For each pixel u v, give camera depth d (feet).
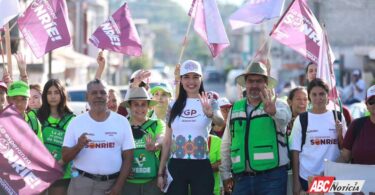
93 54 210.38
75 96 88.58
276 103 39.65
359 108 61.31
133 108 41.34
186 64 40.37
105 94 38.34
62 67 143.43
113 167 38.42
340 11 112.06
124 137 38.73
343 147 39.19
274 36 46.32
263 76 39.70
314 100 40.06
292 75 203.72
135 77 45.91
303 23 46.21
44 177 37.91
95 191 38.34
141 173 40.70
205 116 40.01
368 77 135.64
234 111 40.32
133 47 47.70
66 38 45.62
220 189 44.32
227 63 406.82
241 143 39.70
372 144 38.27
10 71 44.78
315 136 39.91
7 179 37.40
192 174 39.88
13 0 44.83
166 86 47.85
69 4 193.67
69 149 38.01
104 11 237.45
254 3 48.08
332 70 43.70
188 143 39.91
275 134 39.55
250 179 39.65
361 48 117.39
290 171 43.68
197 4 46.24
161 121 42.06
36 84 44.93
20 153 37.76
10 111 37.96
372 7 114.11
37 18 45.52
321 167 39.81
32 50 45.34
